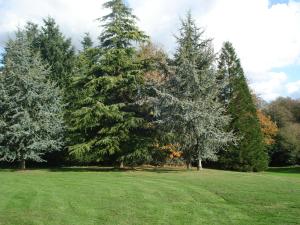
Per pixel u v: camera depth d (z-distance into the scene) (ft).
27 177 71.97
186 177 68.74
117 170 89.61
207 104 81.20
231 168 111.34
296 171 124.26
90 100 88.69
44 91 100.58
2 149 97.50
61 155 117.80
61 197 47.88
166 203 44.50
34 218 37.58
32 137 97.91
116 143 87.25
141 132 90.79
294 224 34.76
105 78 86.99
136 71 88.12
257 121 113.09
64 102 116.16
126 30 93.61
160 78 91.91
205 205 43.50
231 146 110.01
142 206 42.86
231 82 108.17
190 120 79.71
